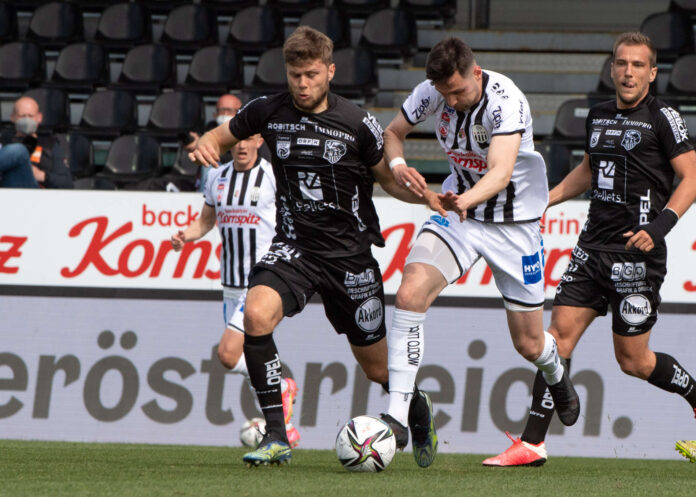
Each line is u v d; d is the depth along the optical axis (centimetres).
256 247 1914
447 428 2072
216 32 4134
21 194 2150
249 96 3641
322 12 4066
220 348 1789
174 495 948
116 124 3575
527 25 4866
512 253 1370
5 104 3750
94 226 2144
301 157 1290
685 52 3844
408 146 3544
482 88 1281
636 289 1559
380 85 3966
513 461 1542
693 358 2042
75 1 4291
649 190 1533
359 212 1331
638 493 1075
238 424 2097
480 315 2091
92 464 1401
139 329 2130
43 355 2128
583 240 1595
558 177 3011
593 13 4853
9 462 1430
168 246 2139
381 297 1379
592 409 2067
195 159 1312
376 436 1232
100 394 2120
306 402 2092
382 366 1427
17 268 2142
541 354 1443
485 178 1226
